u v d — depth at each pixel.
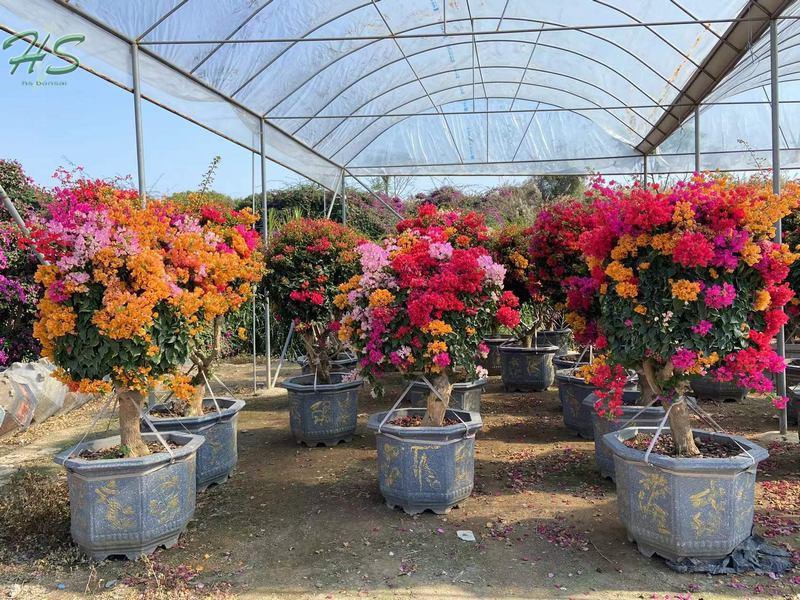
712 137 10.17
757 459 3.00
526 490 4.17
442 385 3.90
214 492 4.29
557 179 16.78
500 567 3.08
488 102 10.05
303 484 4.42
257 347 11.34
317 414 5.35
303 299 5.44
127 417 3.50
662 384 3.26
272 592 2.89
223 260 3.81
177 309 3.36
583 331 5.05
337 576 3.03
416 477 3.72
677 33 6.27
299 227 5.84
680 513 2.95
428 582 2.95
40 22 4.21
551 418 6.28
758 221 2.93
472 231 6.51
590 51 7.53
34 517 3.56
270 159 8.09
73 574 3.10
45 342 3.24
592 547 3.28
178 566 3.16
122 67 5.05
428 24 6.76
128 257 3.17
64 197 3.27
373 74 7.91
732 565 2.99
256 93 6.96
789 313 5.05
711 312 2.96
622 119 9.48
